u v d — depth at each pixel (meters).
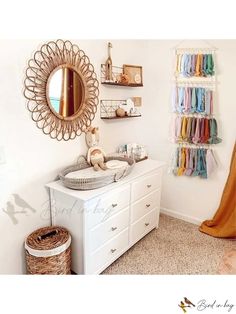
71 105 2.11
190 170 2.69
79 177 1.91
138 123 2.97
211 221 2.67
